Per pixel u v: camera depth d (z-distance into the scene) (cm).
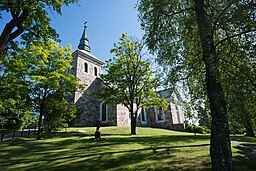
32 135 1831
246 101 593
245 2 510
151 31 782
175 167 621
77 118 2739
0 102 1705
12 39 920
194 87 761
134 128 1959
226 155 477
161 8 775
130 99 2108
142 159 744
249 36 582
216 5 702
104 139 1376
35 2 917
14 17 912
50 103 1717
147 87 2081
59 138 1565
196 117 714
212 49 593
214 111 532
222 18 569
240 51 567
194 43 774
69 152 977
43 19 976
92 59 3491
